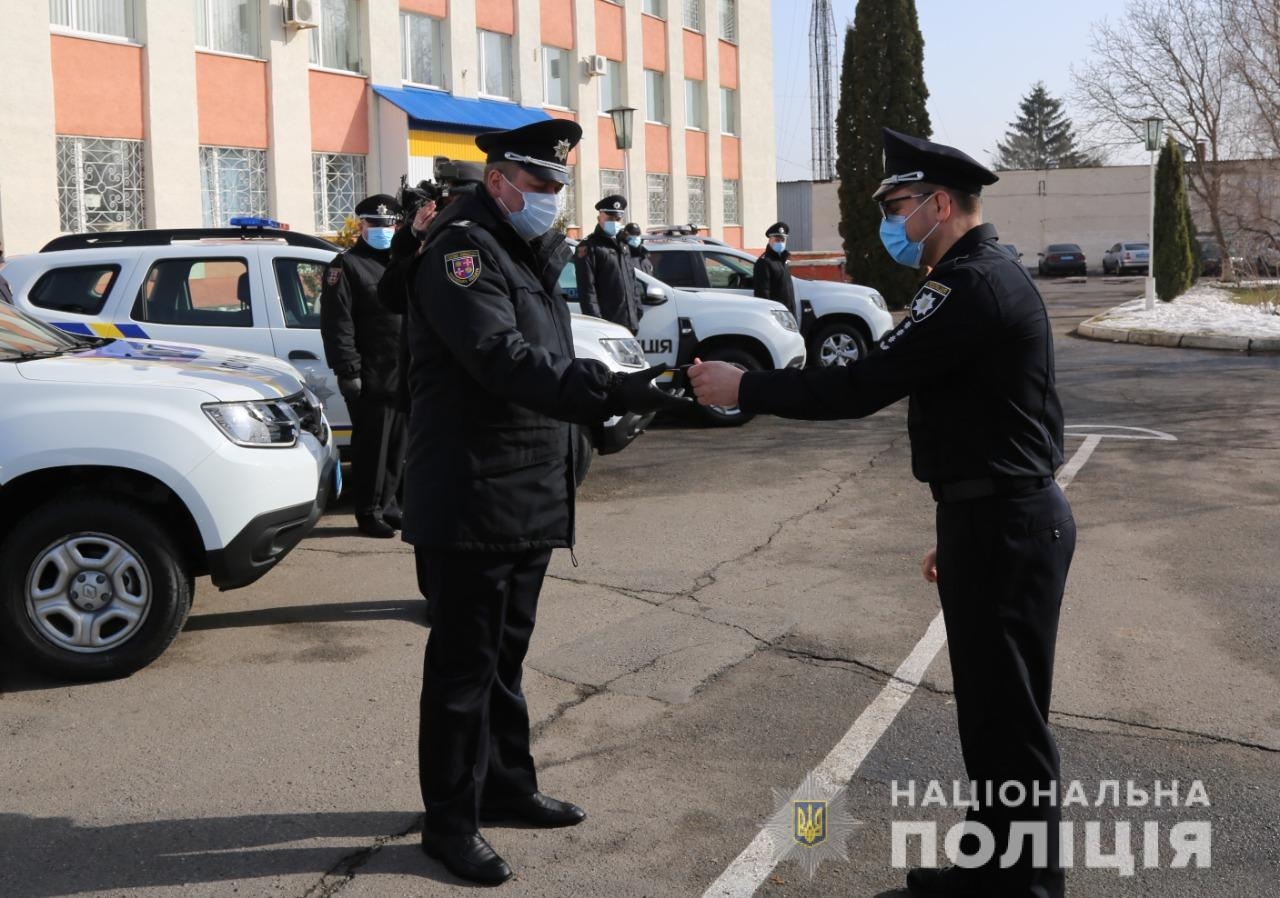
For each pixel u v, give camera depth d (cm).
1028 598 302
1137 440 1056
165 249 816
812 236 5550
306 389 612
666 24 3067
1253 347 1839
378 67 2191
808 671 512
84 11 1720
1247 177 2973
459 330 326
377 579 664
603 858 359
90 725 462
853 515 803
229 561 517
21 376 509
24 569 499
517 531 346
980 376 297
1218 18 2986
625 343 912
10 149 1608
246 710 475
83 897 337
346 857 360
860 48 2959
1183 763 420
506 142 342
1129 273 4981
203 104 1884
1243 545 705
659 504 846
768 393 305
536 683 500
